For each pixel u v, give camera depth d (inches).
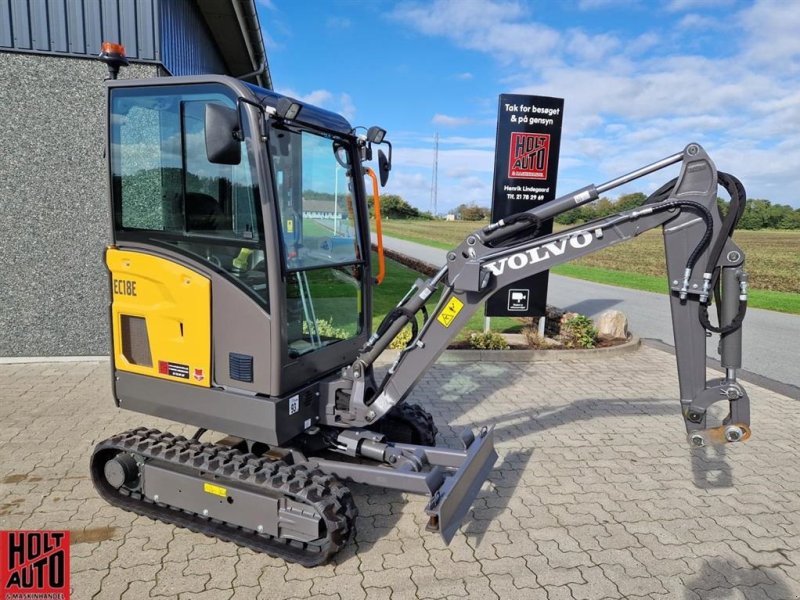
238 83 123.1
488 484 167.2
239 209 126.6
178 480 136.8
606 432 208.2
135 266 140.5
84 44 241.9
